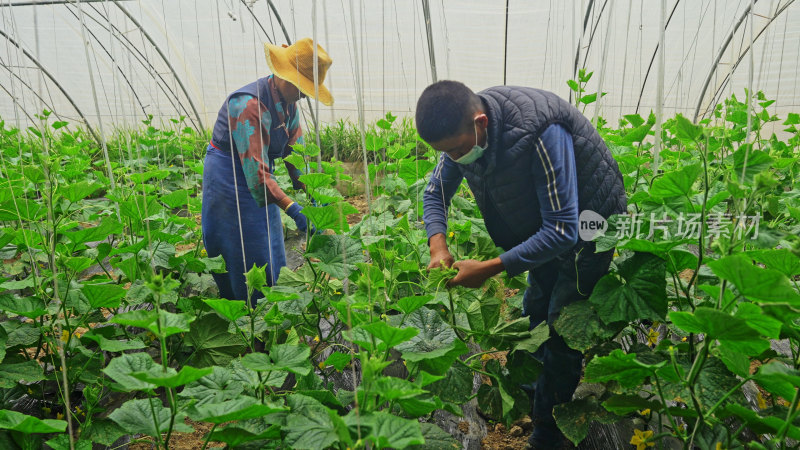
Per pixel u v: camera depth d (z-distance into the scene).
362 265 2.08
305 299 2.32
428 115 1.90
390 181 4.35
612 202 2.10
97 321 2.55
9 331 2.19
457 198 3.58
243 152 2.87
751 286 1.20
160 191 5.01
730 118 3.82
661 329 2.93
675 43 7.54
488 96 2.03
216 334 2.59
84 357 2.41
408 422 1.41
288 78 2.85
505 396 2.11
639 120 3.48
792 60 6.95
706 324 1.32
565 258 2.16
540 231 2.01
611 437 2.40
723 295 1.45
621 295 1.97
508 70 8.19
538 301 2.55
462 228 3.00
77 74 8.98
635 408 1.83
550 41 7.84
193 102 8.82
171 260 2.78
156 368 1.50
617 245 1.85
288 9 7.62
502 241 2.42
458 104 1.88
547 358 2.28
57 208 2.53
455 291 2.59
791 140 4.33
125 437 2.43
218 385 1.71
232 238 3.12
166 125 9.31
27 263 3.33
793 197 3.05
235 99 2.86
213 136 3.08
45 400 2.51
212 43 7.88
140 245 2.46
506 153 1.99
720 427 1.56
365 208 6.09
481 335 2.31
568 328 2.03
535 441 2.32
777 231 1.38
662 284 1.92
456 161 2.08
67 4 7.76
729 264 1.20
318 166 3.52
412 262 2.35
